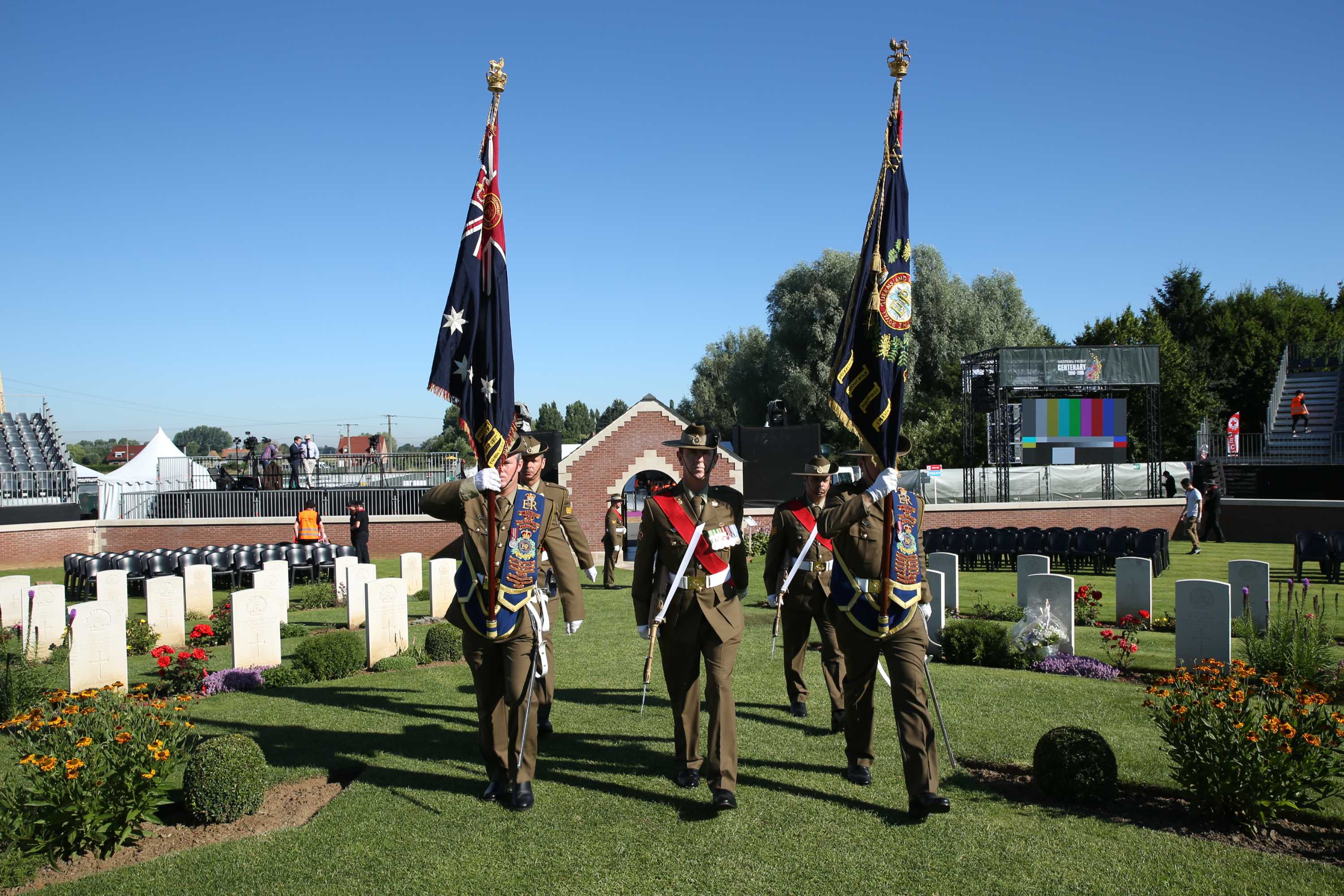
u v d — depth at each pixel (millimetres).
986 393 32656
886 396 6094
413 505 29094
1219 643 9562
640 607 6566
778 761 6930
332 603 17750
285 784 6855
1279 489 31406
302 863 5328
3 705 8750
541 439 26922
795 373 48938
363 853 5438
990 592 17906
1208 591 9625
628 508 26875
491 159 6527
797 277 50875
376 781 6719
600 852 5359
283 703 9344
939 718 6531
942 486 31406
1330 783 5574
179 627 13633
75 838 5488
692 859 5223
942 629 11477
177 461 34594
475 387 6363
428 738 7941
